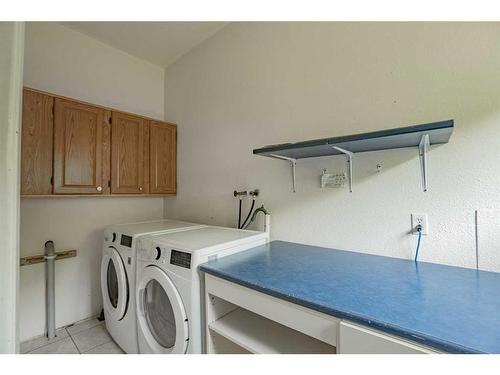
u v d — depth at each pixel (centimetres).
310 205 164
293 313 91
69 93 213
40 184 170
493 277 101
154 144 245
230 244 140
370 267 117
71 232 213
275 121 183
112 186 209
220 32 223
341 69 150
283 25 179
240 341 109
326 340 82
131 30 220
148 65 273
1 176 70
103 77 237
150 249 144
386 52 134
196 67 246
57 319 206
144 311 152
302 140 168
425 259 122
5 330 70
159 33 226
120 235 175
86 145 194
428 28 121
